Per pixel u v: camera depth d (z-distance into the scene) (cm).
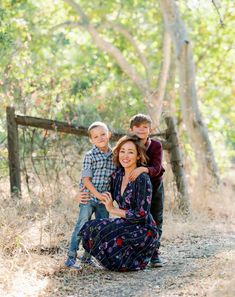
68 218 792
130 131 620
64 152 980
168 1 1227
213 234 789
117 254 595
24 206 832
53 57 1636
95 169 617
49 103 1025
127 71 1581
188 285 536
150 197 596
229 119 1767
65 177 944
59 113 1052
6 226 668
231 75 1670
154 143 618
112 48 1579
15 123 888
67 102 1081
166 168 944
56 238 698
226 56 1652
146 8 1788
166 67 1506
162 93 1484
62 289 547
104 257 598
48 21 1712
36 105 1016
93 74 1576
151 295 517
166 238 749
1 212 741
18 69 1052
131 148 597
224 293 494
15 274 567
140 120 610
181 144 1120
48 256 641
